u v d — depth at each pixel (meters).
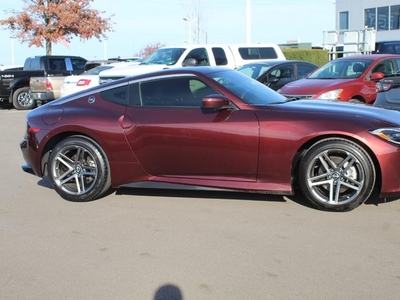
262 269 3.97
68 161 5.92
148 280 3.84
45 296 3.63
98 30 29.33
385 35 33.28
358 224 4.90
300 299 3.48
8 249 4.52
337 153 5.12
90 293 3.66
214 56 14.32
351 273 3.87
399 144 4.99
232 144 5.32
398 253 4.22
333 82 10.04
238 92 5.55
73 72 20.14
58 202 5.96
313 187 5.23
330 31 20.20
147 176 5.71
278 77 12.26
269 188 5.32
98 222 5.19
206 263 4.11
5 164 8.28
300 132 5.13
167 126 5.51
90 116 5.80
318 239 4.55
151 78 5.83
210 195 6.00
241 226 4.93
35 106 19.00
